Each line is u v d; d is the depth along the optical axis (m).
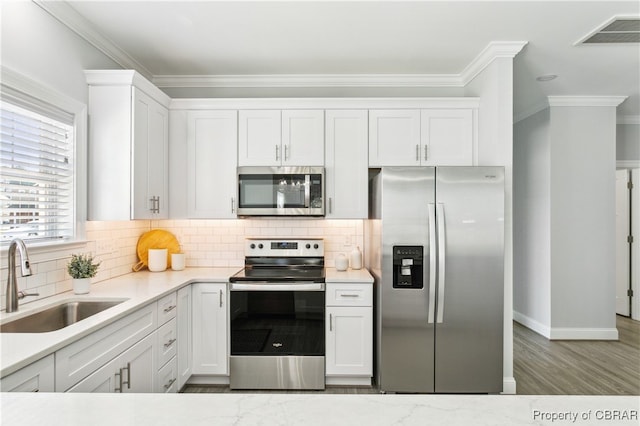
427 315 2.66
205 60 3.08
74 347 1.51
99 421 0.70
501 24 2.46
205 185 3.13
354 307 2.83
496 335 2.65
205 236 3.47
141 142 2.62
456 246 2.65
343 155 3.12
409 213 2.66
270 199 3.06
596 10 2.28
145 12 2.32
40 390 1.34
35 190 2.10
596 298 4.03
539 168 4.20
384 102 3.10
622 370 3.23
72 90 2.36
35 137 2.08
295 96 3.46
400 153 3.11
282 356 2.83
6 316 1.72
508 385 2.70
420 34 2.62
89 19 2.40
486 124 2.96
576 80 3.48
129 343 1.94
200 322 2.87
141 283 2.61
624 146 4.64
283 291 2.84
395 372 2.68
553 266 4.03
